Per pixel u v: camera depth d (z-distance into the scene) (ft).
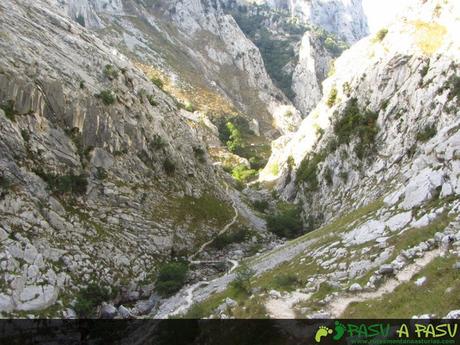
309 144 360.69
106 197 214.07
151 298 192.24
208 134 542.16
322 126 353.10
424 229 125.70
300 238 219.82
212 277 214.28
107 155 223.71
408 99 273.13
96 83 236.02
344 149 305.12
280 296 134.92
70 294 166.20
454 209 123.95
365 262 131.64
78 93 218.38
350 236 158.61
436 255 112.68
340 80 352.69
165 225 232.32
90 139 218.79
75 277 173.37
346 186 291.79
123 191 222.48
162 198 244.22
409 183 152.35
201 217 259.19
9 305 145.69
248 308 130.93
